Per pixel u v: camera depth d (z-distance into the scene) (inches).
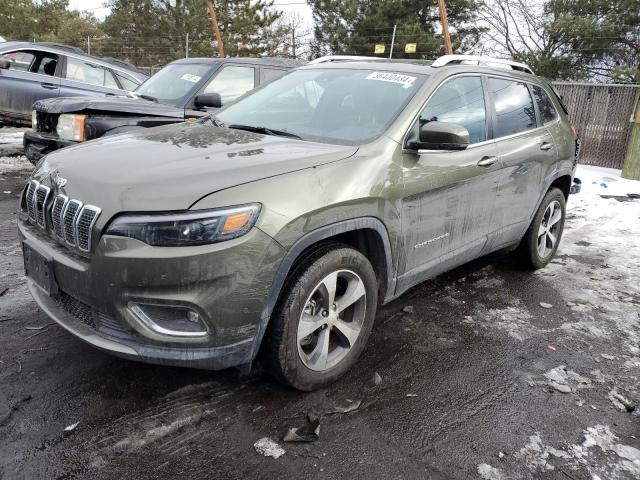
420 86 140.3
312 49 1083.9
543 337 149.9
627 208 311.0
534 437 106.0
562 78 922.7
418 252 135.2
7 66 353.4
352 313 122.5
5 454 91.8
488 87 165.2
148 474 90.0
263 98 161.2
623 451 103.7
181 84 277.0
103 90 388.5
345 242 123.7
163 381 115.2
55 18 1465.3
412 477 93.2
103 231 93.4
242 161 106.7
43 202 108.3
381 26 943.7
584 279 199.0
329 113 141.3
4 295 151.6
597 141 455.8
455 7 945.5
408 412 111.2
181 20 1203.9
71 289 99.2
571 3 916.6
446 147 123.6
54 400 106.7
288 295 104.5
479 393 120.0
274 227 97.6
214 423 103.4
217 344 96.7
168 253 90.7
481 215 156.7
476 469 96.1
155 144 119.6
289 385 111.3
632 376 131.8
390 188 120.5
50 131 241.4
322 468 93.8
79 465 90.8
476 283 188.4
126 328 94.5
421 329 149.9
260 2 1194.6
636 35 878.4
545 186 189.2
